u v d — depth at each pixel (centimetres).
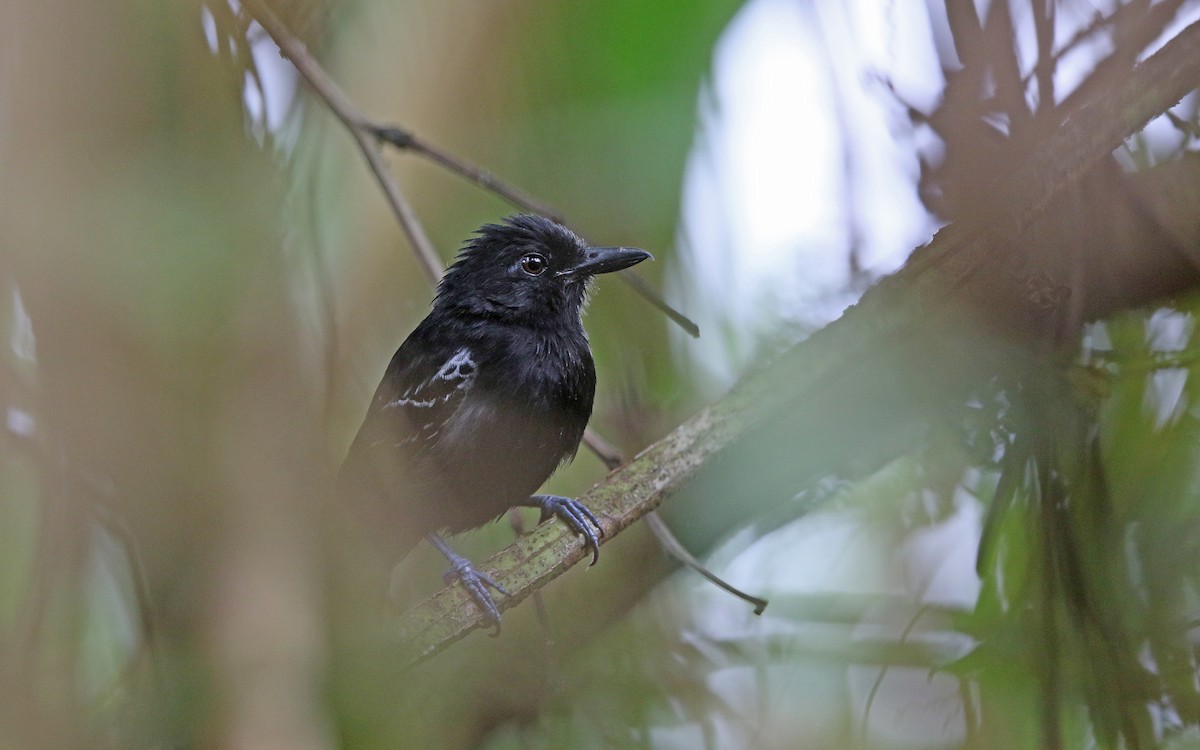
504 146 1109
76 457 441
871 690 873
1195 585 746
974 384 751
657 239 1066
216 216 497
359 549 739
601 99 1106
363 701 504
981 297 729
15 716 444
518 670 841
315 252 614
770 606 949
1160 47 687
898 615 922
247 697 356
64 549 461
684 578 983
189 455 420
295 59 727
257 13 680
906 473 932
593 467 1152
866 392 746
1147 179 755
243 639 366
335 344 579
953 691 867
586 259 989
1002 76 735
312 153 742
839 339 702
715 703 916
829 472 779
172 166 492
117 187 466
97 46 467
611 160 1094
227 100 530
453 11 1066
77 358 442
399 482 920
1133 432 787
